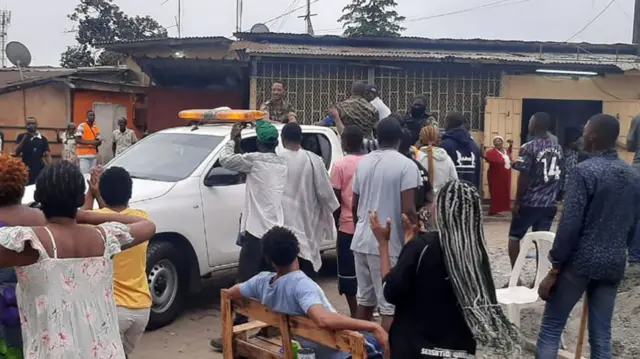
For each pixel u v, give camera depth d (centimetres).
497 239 1196
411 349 366
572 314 679
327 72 1576
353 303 650
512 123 1578
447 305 364
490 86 1606
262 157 610
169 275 698
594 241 461
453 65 1588
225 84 1739
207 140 780
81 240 326
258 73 1566
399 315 377
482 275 362
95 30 3609
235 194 756
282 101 1015
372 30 2802
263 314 443
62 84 1853
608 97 1600
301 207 629
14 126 1814
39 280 313
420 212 459
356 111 798
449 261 357
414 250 366
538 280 639
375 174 532
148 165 764
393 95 1589
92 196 485
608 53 1800
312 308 395
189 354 620
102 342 323
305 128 871
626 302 688
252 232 606
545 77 1596
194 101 1747
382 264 425
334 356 441
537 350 493
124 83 1966
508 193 1504
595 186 457
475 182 736
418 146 756
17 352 392
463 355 363
